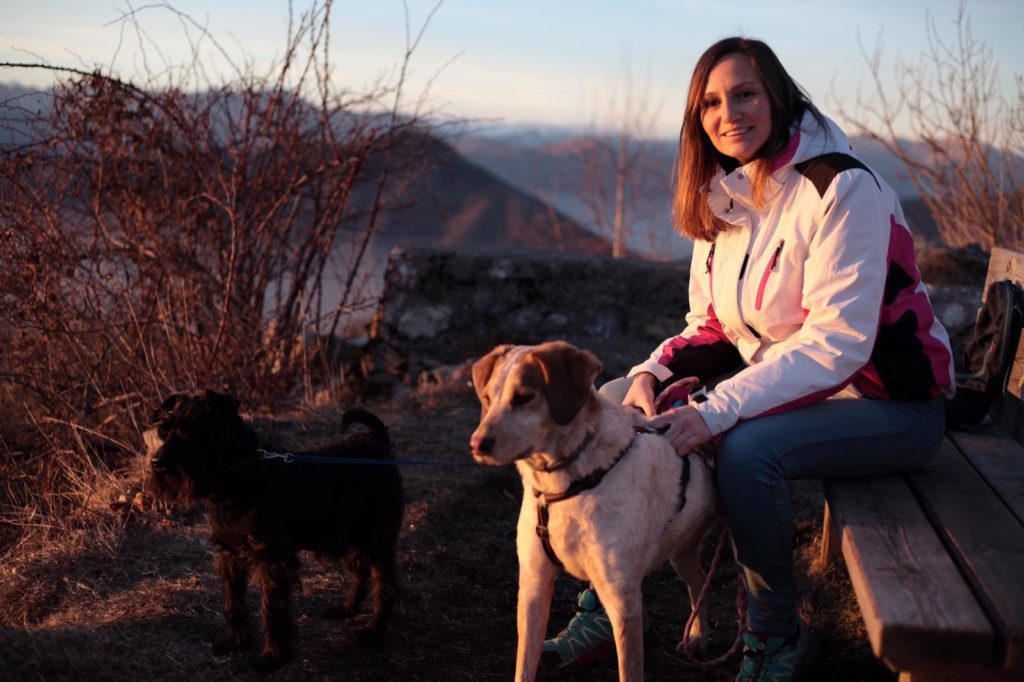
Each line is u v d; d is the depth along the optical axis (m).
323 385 6.84
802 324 2.87
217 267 6.39
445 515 4.38
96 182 5.55
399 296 7.66
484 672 3.20
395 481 3.44
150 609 3.37
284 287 7.14
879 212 2.64
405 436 5.50
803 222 2.73
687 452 2.70
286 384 6.48
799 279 2.79
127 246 5.72
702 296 3.32
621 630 2.57
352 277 6.92
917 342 2.70
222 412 2.95
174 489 2.93
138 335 5.32
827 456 2.67
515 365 2.49
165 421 2.96
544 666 3.20
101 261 5.52
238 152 6.16
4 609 3.53
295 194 6.45
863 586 2.02
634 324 7.64
